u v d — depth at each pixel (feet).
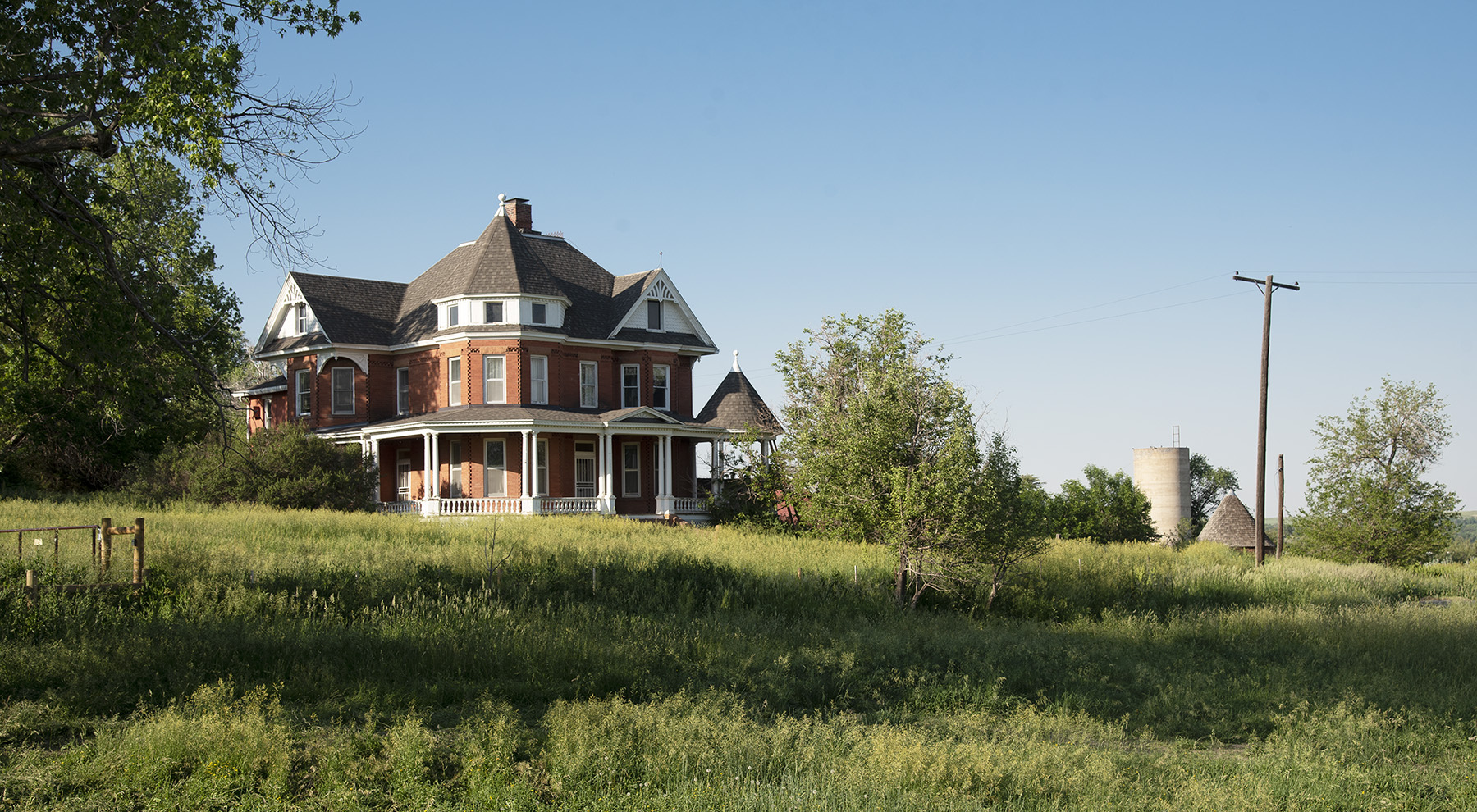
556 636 47.32
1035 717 40.04
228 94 43.45
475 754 29.94
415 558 69.92
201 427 60.95
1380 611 70.95
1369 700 42.98
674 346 153.28
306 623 47.21
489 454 136.87
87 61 44.80
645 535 101.96
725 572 73.77
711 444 152.25
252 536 77.71
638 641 48.34
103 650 39.55
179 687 36.65
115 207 49.65
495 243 141.90
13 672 36.70
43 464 126.82
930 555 71.05
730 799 26.89
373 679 39.58
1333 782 30.73
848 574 76.48
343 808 25.82
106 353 47.70
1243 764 33.55
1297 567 111.96
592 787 28.66
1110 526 262.26
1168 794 29.66
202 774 27.12
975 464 72.23
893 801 26.91
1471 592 103.14
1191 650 56.59
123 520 84.28
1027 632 61.41
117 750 28.96
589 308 150.61
